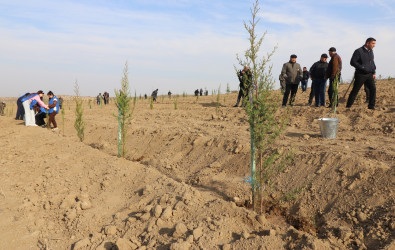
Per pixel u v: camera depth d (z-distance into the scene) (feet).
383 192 12.38
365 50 26.40
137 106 58.03
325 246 10.04
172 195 13.80
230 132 25.07
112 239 11.59
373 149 17.03
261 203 13.12
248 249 9.86
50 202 15.10
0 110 52.95
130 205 14.07
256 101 12.45
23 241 12.01
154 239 11.09
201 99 63.36
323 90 31.68
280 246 9.98
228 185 16.58
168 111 46.29
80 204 14.35
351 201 12.78
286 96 34.24
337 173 14.49
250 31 12.26
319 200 13.69
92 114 50.31
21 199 15.79
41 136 27.76
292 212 13.74
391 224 10.71
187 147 23.86
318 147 18.08
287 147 18.48
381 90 37.60
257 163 15.24
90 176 17.87
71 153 22.08
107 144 28.40
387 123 23.22
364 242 10.66
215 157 20.62
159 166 21.93
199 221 11.69
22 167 20.04
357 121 25.00
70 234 12.44
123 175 17.43
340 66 29.60
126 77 21.07
